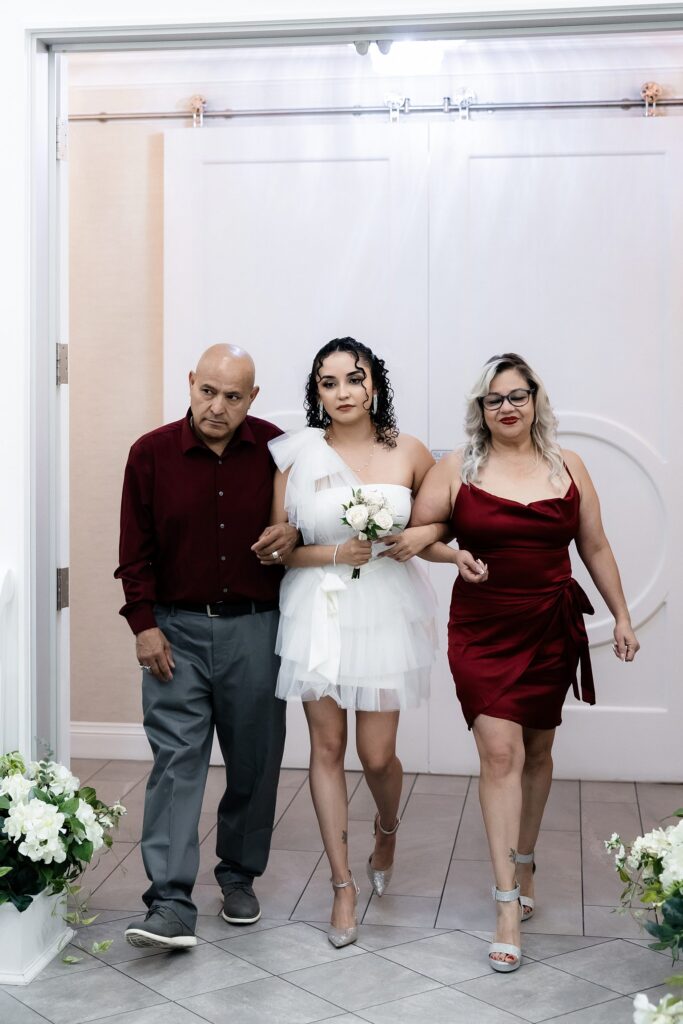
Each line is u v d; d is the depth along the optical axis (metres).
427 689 2.93
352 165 4.16
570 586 2.83
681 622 4.11
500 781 2.73
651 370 4.09
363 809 3.89
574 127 4.05
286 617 2.84
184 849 2.73
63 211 2.97
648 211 4.05
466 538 2.83
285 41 2.79
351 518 2.61
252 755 2.90
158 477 2.80
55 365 2.94
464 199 4.11
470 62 4.14
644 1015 2.09
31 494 2.85
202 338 4.26
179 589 2.83
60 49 2.87
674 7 2.62
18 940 2.61
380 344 4.19
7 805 2.63
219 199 4.21
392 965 2.69
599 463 4.13
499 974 2.64
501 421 2.79
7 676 2.81
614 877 3.25
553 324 4.11
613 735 4.18
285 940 2.84
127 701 4.49
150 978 2.63
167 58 4.27
